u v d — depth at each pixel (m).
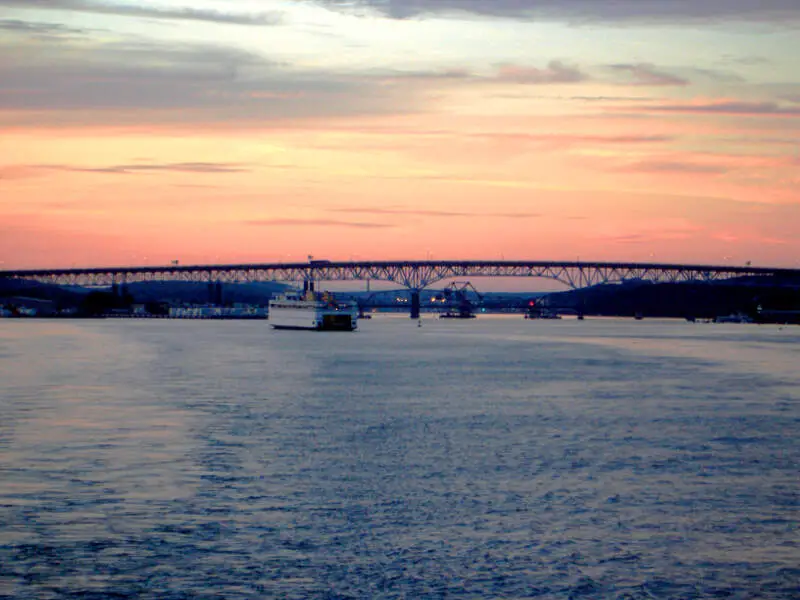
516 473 63.22
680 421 87.81
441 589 42.78
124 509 54.03
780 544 48.50
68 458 67.62
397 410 94.62
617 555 46.84
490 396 108.56
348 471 63.56
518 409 96.19
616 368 154.75
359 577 44.03
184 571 44.69
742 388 119.88
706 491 58.50
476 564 45.59
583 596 42.19
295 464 65.81
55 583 43.38
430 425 84.19
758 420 88.75
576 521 51.97
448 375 138.00
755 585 43.41
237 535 49.47
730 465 66.25
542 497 56.81
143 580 43.69
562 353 199.62
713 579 44.00
